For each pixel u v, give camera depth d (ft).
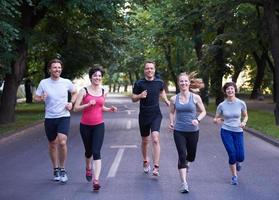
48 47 105.09
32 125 70.33
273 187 26.91
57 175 29.12
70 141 50.44
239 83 202.59
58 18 91.09
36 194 25.72
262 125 60.59
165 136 54.08
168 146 45.11
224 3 73.51
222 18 76.89
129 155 39.34
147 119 29.60
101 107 27.30
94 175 26.17
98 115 27.04
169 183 28.04
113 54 114.62
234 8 75.10
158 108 29.76
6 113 74.38
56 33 93.86
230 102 28.48
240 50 103.40
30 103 152.05
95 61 114.52
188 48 130.82
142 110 29.60
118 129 63.93
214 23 80.02
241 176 30.17
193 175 30.48
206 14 81.76
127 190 26.27
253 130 56.24
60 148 28.37
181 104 26.35
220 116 29.60
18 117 86.63
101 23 91.25
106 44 111.96
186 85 26.55
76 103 27.07
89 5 60.75
